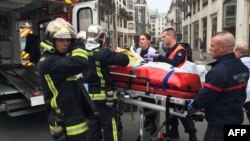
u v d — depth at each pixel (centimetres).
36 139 530
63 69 281
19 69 691
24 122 627
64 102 293
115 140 391
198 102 288
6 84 614
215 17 2825
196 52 3503
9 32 788
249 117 431
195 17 4012
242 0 1914
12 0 639
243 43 473
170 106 344
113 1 3794
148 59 498
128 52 403
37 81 604
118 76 399
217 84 277
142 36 585
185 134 536
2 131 574
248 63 450
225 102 285
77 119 300
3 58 782
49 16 709
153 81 352
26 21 823
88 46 371
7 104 557
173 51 438
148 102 380
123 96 403
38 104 560
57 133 293
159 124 479
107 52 367
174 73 336
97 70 376
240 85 288
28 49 819
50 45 292
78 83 309
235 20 2228
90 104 315
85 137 309
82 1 686
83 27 672
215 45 288
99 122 387
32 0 628
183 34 5531
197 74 331
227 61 284
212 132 293
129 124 585
